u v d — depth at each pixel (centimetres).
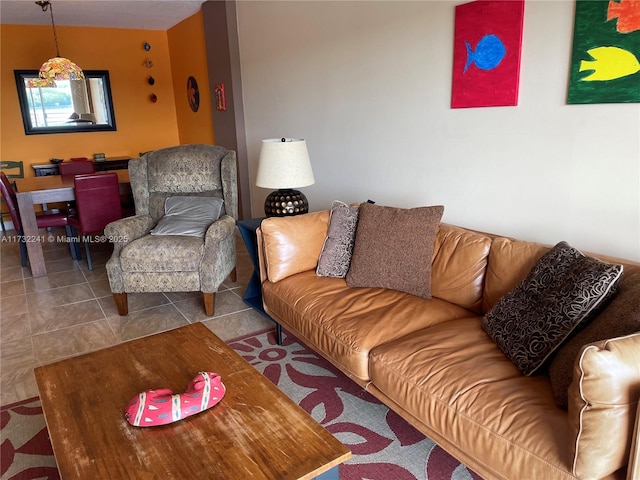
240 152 515
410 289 228
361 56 321
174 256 306
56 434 137
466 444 141
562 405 134
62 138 625
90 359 181
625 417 109
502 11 223
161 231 332
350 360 188
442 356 166
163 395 147
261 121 471
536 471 123
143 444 131
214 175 369
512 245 202
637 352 111
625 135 190
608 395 108
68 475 121
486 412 138
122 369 173
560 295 155
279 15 403
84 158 634
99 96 643
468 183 261
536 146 223
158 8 530
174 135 711
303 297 233
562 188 216
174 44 652
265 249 259
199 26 560
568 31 201
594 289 145
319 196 397
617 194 197
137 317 319
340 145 361
